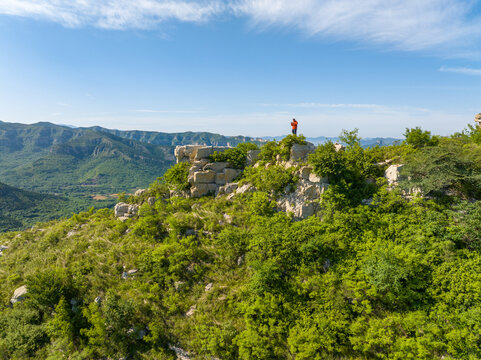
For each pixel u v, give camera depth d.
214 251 32.56
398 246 25.52
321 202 32.97
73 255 35.62
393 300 22.39
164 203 43.91
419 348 18.83
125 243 36.12
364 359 20.38
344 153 36.59
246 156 47.38
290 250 27.78
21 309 28.89
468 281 20.94
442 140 36.97
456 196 29.02
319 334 21.69
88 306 28.11
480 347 17.94
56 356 23.50
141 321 26.56
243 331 23.67
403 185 30.58
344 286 24.19
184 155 50.53
